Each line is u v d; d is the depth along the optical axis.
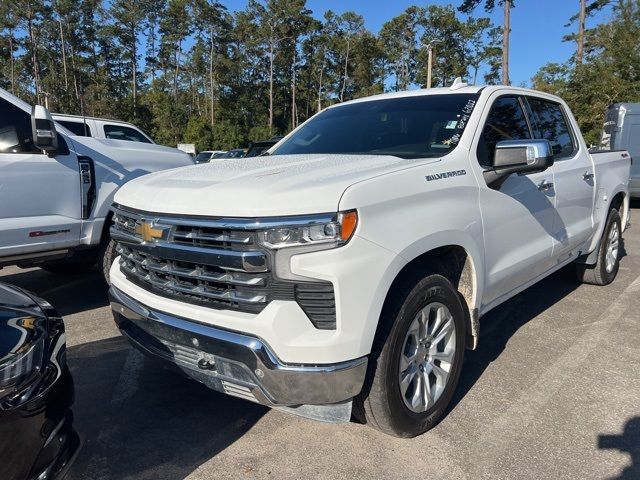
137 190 3.01
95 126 9.85
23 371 2.02
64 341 2.39
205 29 76.88
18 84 76.38
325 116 4.38
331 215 2.35
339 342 2.38
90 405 3.38
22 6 72.31
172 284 2.72
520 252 3.79
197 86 82.62
